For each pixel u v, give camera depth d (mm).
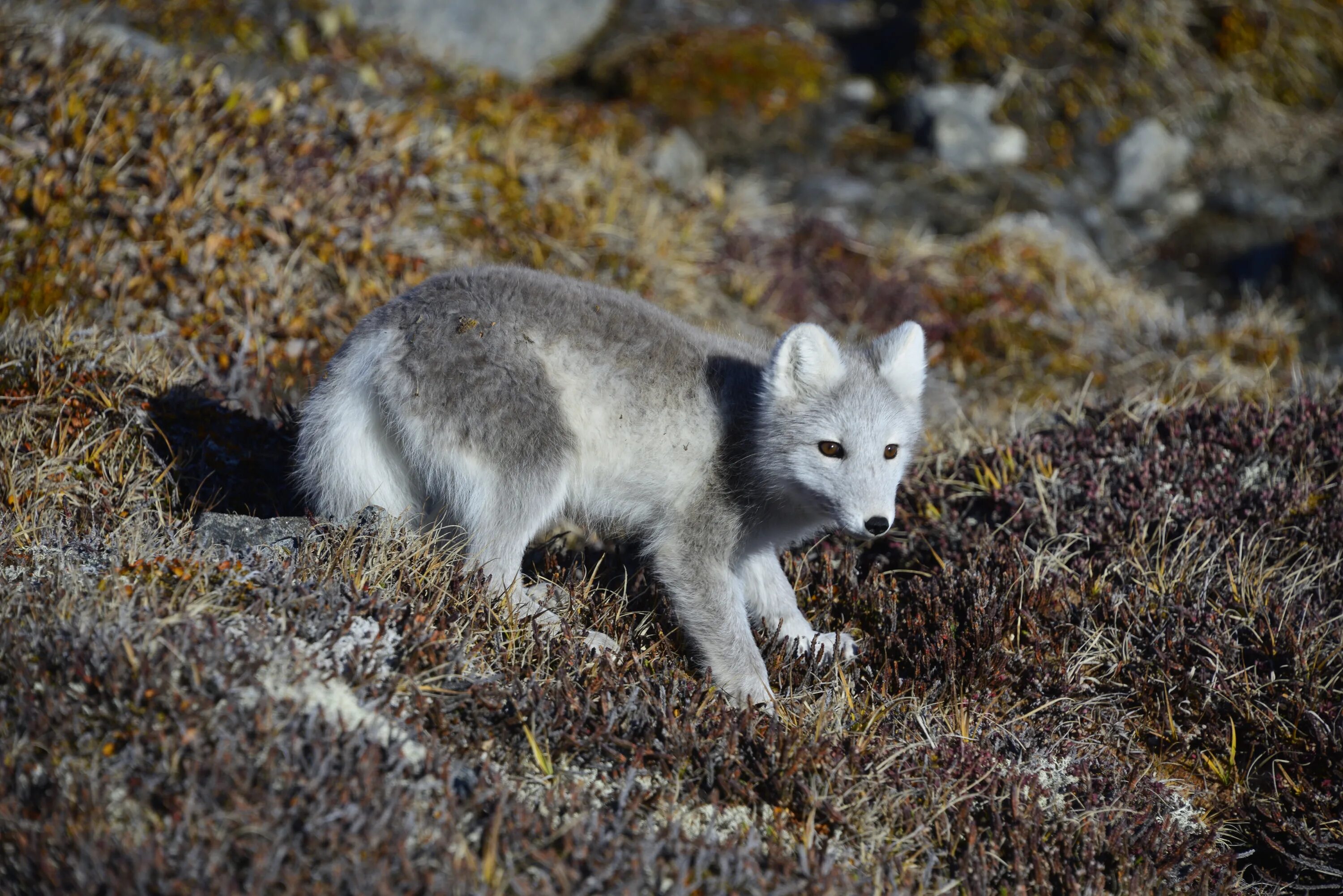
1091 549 13062
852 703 10430
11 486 10719
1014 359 20844
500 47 29250
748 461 11461
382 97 23125
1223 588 12273
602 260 19438
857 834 8688
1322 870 9484
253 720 7777
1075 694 11195
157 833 6988
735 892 7555
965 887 8414
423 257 17641
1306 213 28031
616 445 11344
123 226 15766
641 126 25656
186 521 11180
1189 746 10961
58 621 8398
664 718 9188
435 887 6906
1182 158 29125
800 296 21688
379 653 9086
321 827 7176
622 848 7629
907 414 11719
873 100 30062
